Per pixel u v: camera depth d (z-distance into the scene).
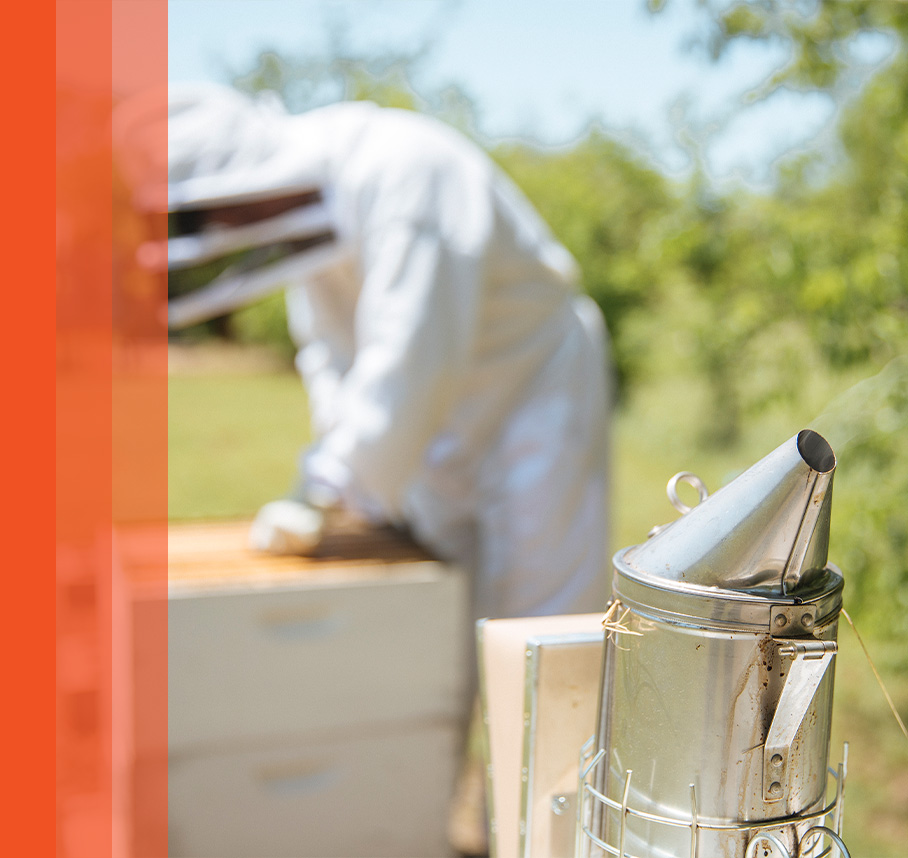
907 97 2.48
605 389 2.05
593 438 1.97
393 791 1.70
